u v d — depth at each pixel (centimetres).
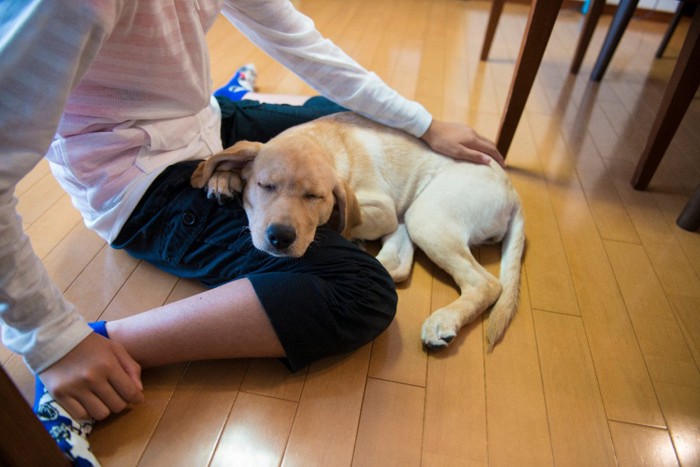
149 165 103
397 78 239
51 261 125
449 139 136
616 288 134
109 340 88
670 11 352
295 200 99
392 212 132
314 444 93
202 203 104
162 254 109
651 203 168
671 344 119
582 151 194
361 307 98
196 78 102
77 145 94
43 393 85
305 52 125
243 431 94
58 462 77
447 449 95
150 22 83
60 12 60
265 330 92
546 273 137
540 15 146
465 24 320
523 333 119
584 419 102
